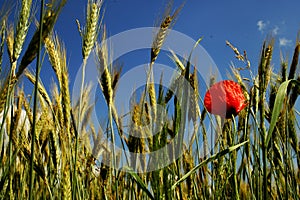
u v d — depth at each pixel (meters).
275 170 0.93
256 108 0.87
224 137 0.96
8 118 0.89
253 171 0.92
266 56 0.87
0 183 0.79
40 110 0.99
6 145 0.89
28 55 0.74
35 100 0.69
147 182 0.86
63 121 0.89
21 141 0.90
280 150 0.92
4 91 0.75
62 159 0.87
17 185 0.97
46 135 0.95
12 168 0.87
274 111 0.75
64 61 0.90
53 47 0.89
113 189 0.95
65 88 0.88
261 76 0.85
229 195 0.96
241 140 0.95
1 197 0.83
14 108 0.89
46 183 0.89
